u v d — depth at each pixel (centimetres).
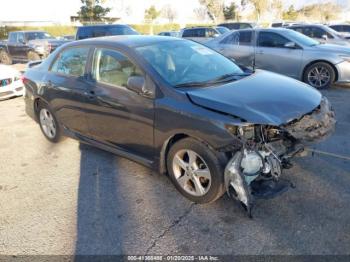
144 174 382
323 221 283
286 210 299
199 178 310
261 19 4884
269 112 282
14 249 276
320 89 760
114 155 438
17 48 1599
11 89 778
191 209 312
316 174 357
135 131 348
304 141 303
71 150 468
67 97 426
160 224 295
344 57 722
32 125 597
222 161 288
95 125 399
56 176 394
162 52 371
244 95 307
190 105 297
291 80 373
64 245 277
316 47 768
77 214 317
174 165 327
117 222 301
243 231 278
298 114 290
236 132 272
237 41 875
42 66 492
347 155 400
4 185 382
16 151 480
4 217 320
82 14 4025
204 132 284
